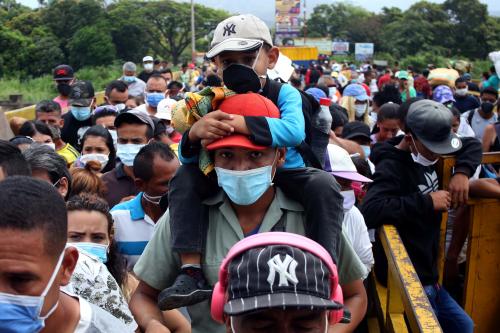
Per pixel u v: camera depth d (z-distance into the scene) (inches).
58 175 144.8
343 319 93.5
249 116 96.7
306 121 123.5
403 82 642.2
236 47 112.9
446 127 146.8
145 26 2477.9
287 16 3196.4
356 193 169.3
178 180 103.1
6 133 333.1
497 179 162.6
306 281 65.4
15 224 70.6
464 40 3282.5
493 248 166.1
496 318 169.9
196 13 3250.5
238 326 68.6
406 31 3339.1
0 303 71.2
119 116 192.7
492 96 487.8
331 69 1464.1
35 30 1951.3
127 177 194.9
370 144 257.8
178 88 470.0
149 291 107.5
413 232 150.1
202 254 100.9
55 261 73.8
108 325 81.9
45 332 76.7
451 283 178.4
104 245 125.1
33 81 1409.9
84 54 1968.5
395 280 128.0
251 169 96.8
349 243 105.0
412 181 154.0
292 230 101.9
